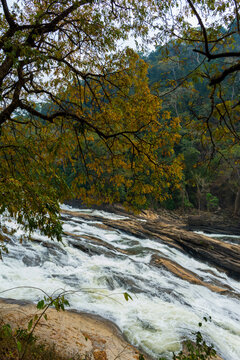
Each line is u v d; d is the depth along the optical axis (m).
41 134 4.02
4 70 3.39
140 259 13.87
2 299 6.61
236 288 14.04
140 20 4.16
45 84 5.11
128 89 4.86
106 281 9.83
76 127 4.28
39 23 3.69
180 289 10.71
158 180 4.61
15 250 10.35
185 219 36.53
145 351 5.88
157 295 9.57
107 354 4.86
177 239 19.67
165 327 7.11
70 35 4.62
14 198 2.64
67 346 4.56
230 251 18.48
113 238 17.92
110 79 4.89
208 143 3.27
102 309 7.59
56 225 3.02
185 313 8.27
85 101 4.94
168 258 14.84
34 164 3.26
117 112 4.54
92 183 4.59
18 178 2.89
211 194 41.94
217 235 27.91
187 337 6.70
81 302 7.76
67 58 4.96
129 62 4.70
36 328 4.87
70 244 12.92
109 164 4.77
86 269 10.78
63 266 10.56
